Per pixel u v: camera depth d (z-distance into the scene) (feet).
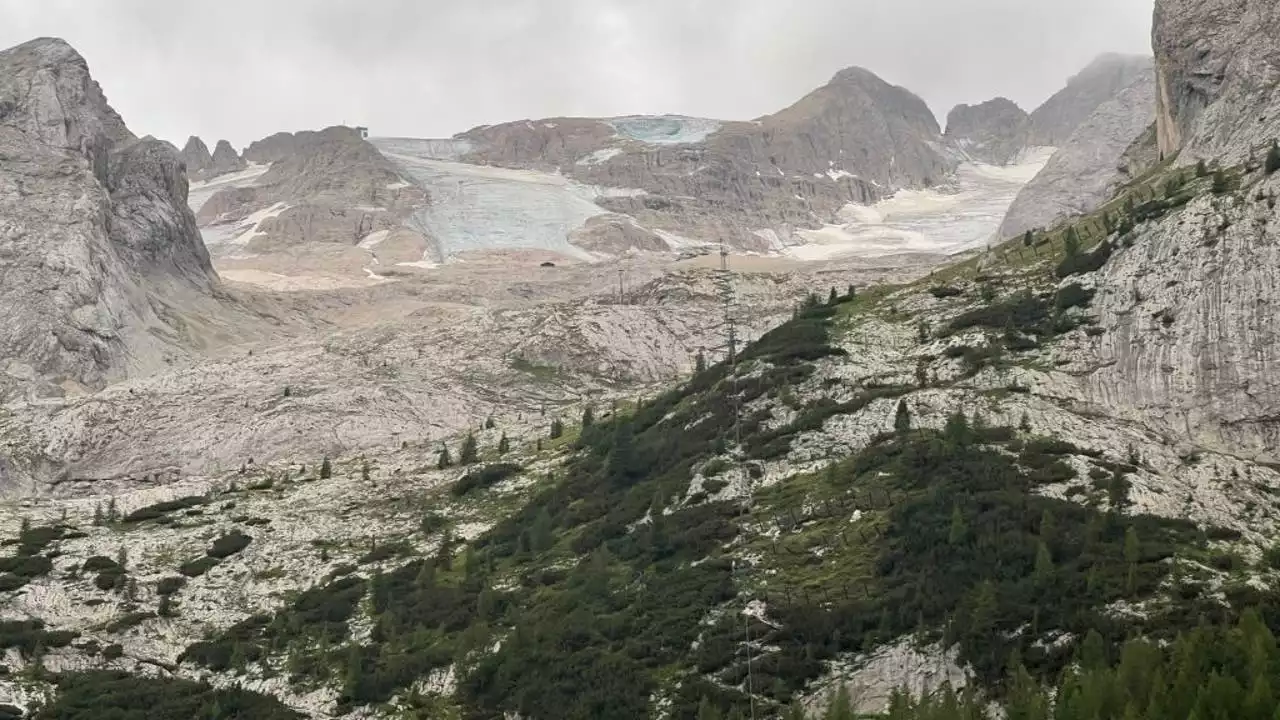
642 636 511.40
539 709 490.08
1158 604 444.55
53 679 581.12
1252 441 588.50
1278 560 476.54
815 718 427.74
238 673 586.45
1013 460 556.10
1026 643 438.40
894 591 483.92
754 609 502.79
